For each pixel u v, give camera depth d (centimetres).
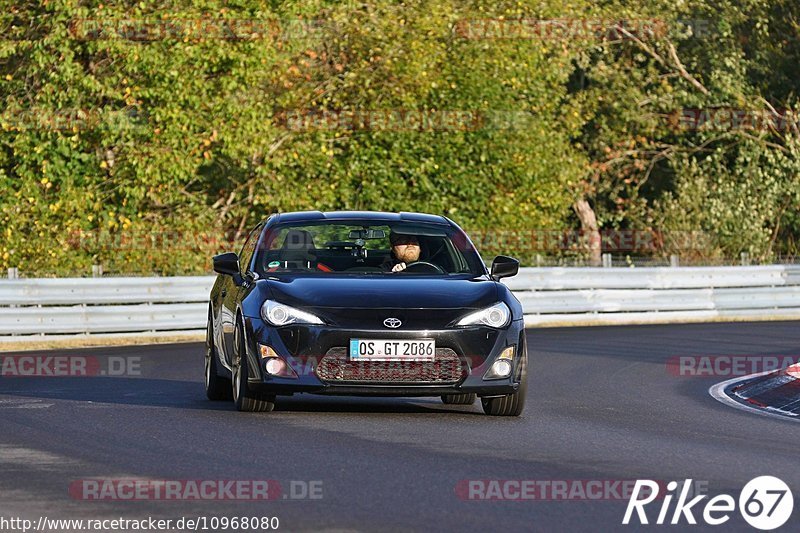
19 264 6175
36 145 6303
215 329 2919
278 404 2805
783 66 9262
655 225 8869
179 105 6341
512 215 7088
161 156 6250
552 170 7325
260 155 6675
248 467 1955
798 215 9056
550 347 4716
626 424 2595
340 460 2023
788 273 6931
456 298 2550
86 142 6375
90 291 5103
